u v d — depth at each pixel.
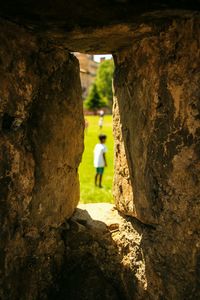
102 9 2.72
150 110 3.41
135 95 3.67
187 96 3.02
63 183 3.97
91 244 4.26
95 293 4.01
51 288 3.97
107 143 21.97
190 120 3.00
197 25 2.90
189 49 2.99
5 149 3.03
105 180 11.61
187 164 3.07
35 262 3.64
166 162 3.26
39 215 3.58
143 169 3.59
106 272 4.18
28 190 3.35
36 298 3.71
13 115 3.08
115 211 4.54
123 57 3.87
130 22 3.04
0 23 2.90
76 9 2.72
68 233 4.24
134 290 3.87
